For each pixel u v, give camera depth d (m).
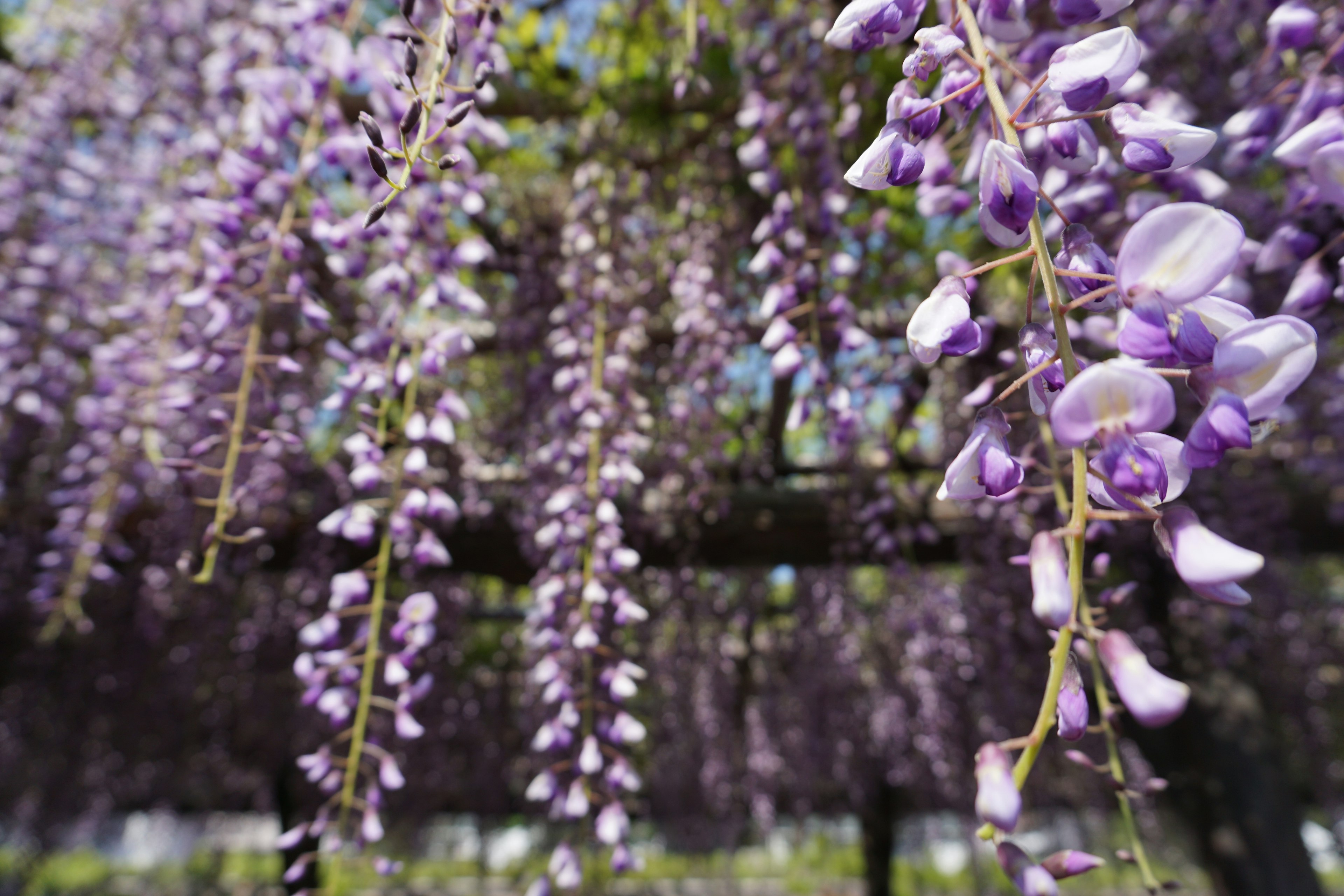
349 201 2.63
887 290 2.67
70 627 4.08
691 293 2.80
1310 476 3.72
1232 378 0.69
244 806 7.32
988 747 0.67
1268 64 1.87
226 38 2.60
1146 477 0.62
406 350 2.12
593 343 2.60
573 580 2.25
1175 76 2.43
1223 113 2.37
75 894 8.61
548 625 2.33
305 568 3.70
